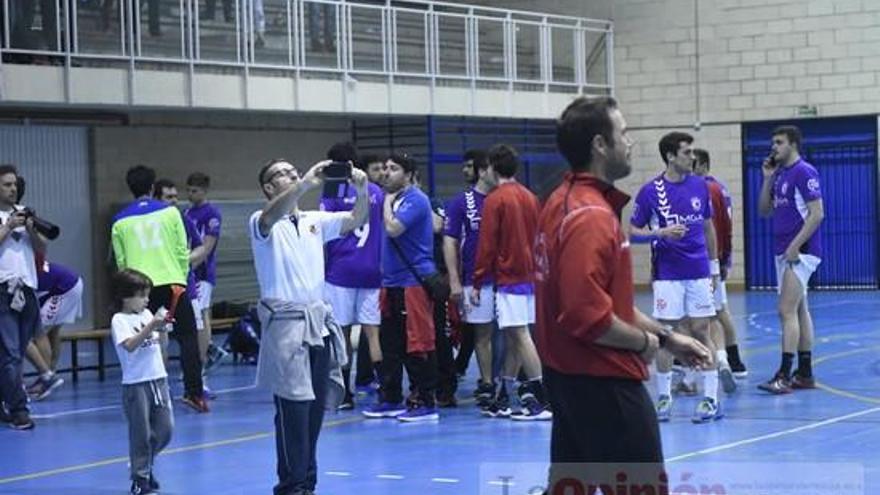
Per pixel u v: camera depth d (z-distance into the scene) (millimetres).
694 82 26531
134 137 21562
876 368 13930
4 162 19922
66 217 20766
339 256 11820
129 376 8586
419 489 8430
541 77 25297
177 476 9195
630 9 27047
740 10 26031
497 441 10203
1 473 9594
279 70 20188
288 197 7699
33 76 16922
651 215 11062
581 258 4945
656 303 11008
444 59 23188
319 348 8047
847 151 25250
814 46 25406
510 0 27688
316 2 20766
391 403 11586
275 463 9633
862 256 25203
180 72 18703
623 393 5086
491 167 11156
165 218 11945
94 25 17609
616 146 5176
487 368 11664
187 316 12258
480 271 11203
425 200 11281
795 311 12266
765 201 12477
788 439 9789
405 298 11320
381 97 21906
